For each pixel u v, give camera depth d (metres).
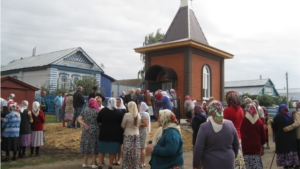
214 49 20.64
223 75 22.19
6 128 8.43
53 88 30.55
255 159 6.13
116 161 8.42
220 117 4.25
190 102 14.77
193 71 19.31
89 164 8.33
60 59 31.44
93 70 34.47
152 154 4.68
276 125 8.15
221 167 4.14
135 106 7.25
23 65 34.66
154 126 13.48
